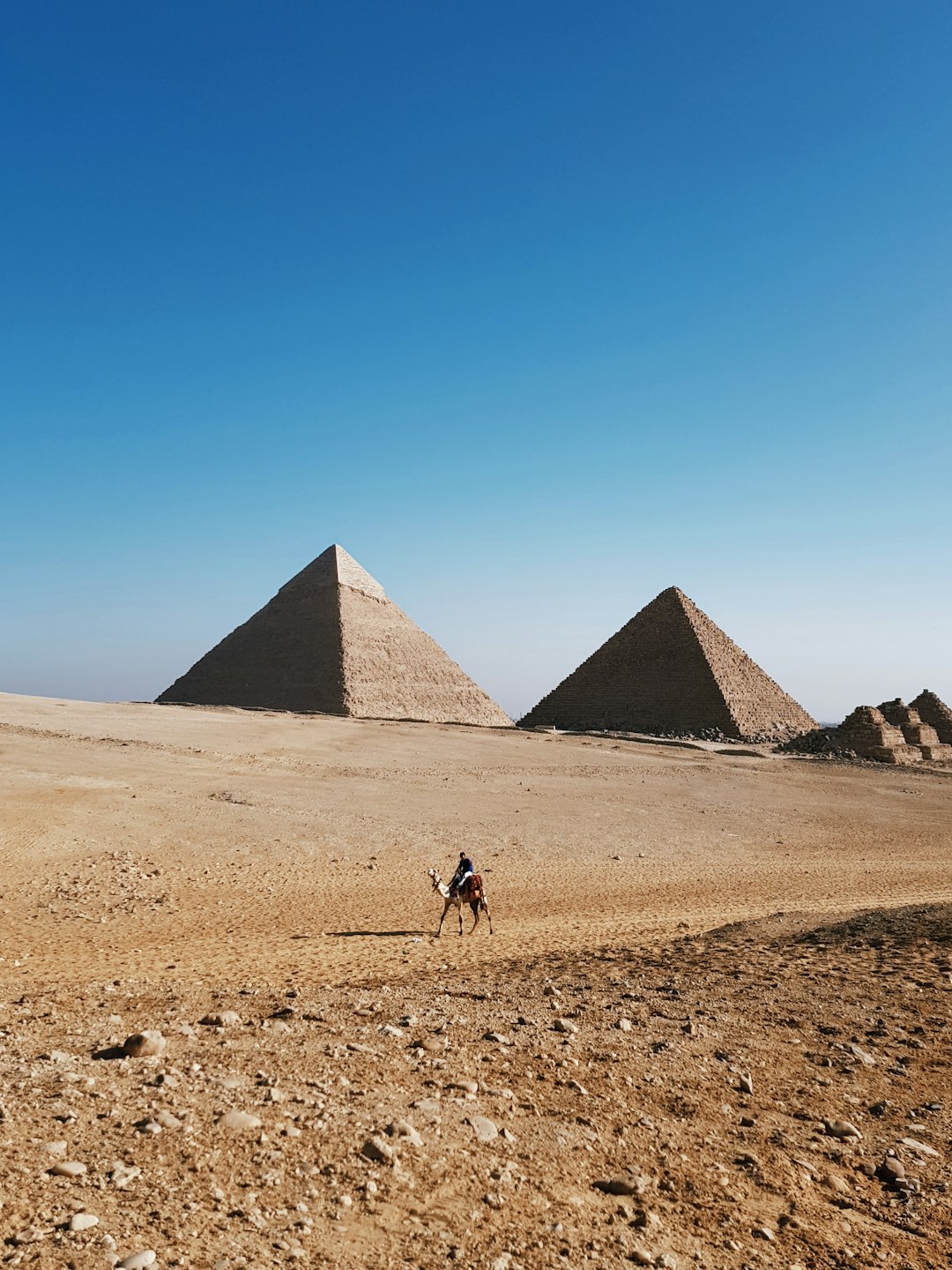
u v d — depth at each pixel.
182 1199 6.34
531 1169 7.52
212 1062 9.41
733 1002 13.65
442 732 101.31
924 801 72.56
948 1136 9.08
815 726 139.25
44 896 27.88
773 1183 7.81
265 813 45.34
